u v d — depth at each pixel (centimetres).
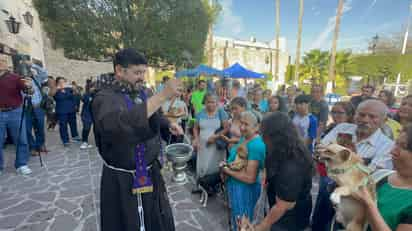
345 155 116
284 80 3031
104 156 138
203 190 301
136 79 129
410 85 1388
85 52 723
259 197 210
